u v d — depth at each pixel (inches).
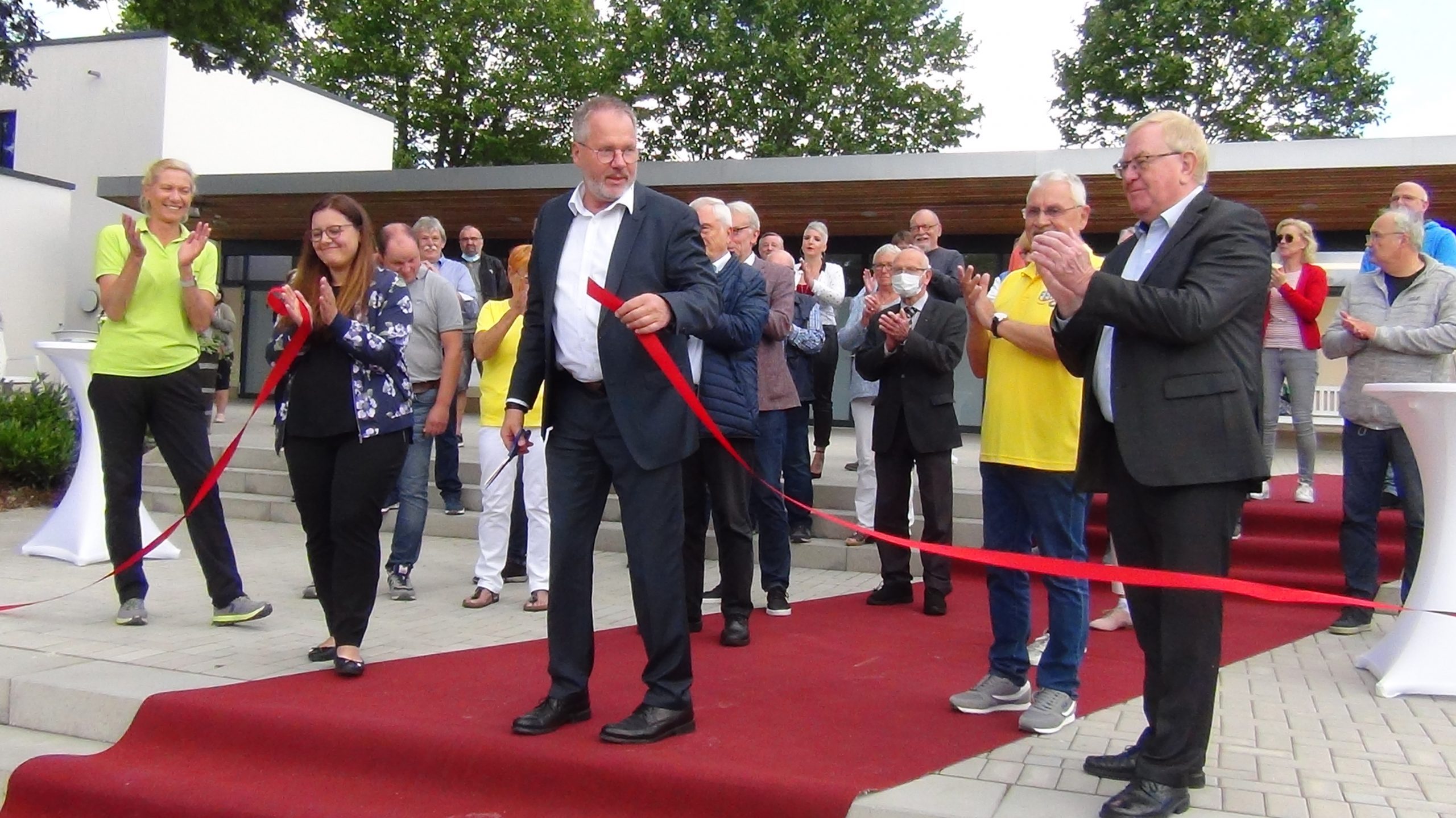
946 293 255.0
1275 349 285.1
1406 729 157.2
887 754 138.4
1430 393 172.1
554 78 1140.5
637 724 139.6
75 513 267.1
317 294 170.7
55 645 184.7
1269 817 121.6
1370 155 382.9
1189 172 125.1
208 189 530.9
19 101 757.9
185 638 192.4
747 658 188.9
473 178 490.9
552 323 143.3
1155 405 120.8
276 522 336.2
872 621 220.8
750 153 1111.6
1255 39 1013.8
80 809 140.5
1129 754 132.9
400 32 1115.3
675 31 1117.1
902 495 235.1
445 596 239.0
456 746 138.6
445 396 224.4
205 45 522.3
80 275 741.3
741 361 201.2
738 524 199.0
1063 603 152.5
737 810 126.5
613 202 142.0
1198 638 120.5
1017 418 155.3
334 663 169.8
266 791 137.9
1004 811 121.0
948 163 426.3
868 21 1125.7
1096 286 116.3
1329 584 248.8
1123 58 1050.7
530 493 223.8
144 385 198.7
